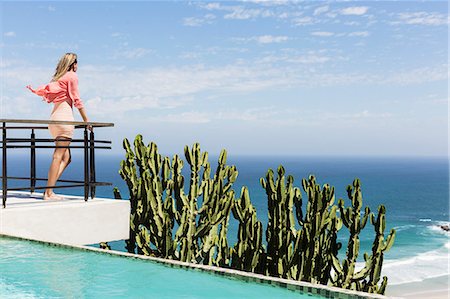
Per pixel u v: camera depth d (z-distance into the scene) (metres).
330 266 11.07
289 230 10.41
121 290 5.93
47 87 9.30
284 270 10.19
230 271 6.45
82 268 6.79
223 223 10.96
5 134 8.37
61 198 9.89
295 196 10.89
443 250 51.59
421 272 42.34
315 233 10.32
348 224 11.27
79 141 9.51
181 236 10.56
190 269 6.79
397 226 70.12
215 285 6.12
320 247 10.72
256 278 6.20
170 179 10.87
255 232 10.25
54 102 9.34
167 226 10.48
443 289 37.22
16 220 8.27
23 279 6.27
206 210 10.58
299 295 5.75
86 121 9.52
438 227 68.69
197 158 10.60
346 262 11.12
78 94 9.39
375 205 96.25
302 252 10.26
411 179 180.12
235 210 10.48
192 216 10.59
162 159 10.94
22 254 7.38
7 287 5.98
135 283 6.19
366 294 5.41
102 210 9.44
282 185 10.38
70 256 7.36
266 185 10.63
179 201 10.70
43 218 8.59
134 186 10.81
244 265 10.30
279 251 10.23
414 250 51.66
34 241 8.05
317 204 10.40
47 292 5.84
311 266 10.23
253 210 10.40
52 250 7.66
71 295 5.77
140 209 10.71
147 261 7.16
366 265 11.19
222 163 10.62
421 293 36.47
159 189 10.66
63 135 9.35
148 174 10.61
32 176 10.62
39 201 9.52
